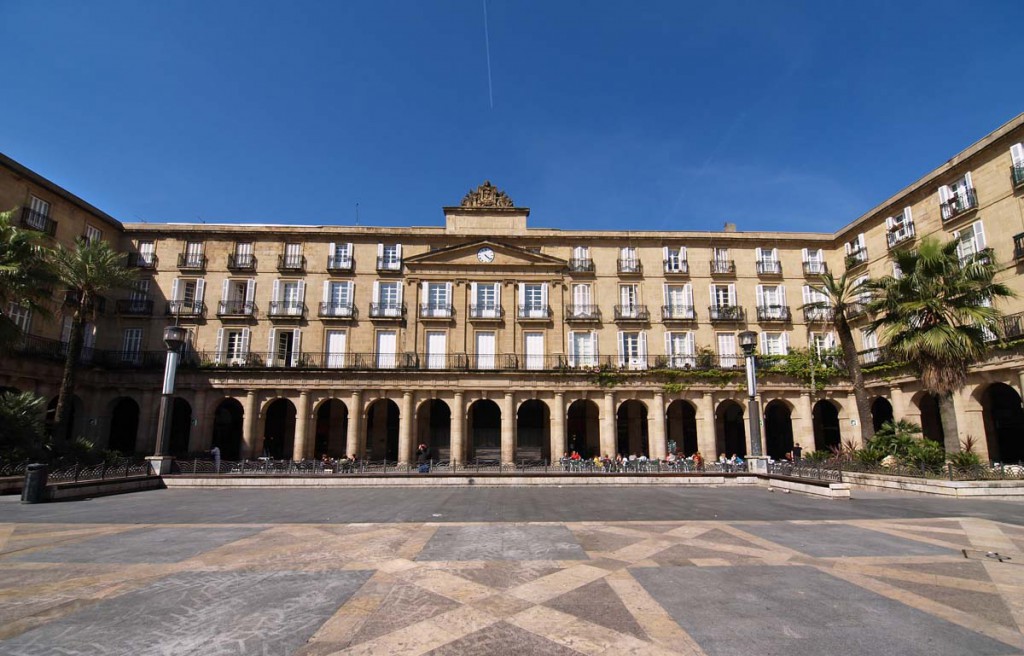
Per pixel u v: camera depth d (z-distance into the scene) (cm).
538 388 3438
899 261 2227
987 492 1705
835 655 490
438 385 3406
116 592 669
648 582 714
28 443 2055
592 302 3819
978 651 500
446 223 3922
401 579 728
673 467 2742
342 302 3747
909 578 735
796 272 3919
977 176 2802
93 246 2752
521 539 1000
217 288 3716
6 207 2816
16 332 2148
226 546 941
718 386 3516
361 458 3338
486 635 533
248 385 3347
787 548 921
